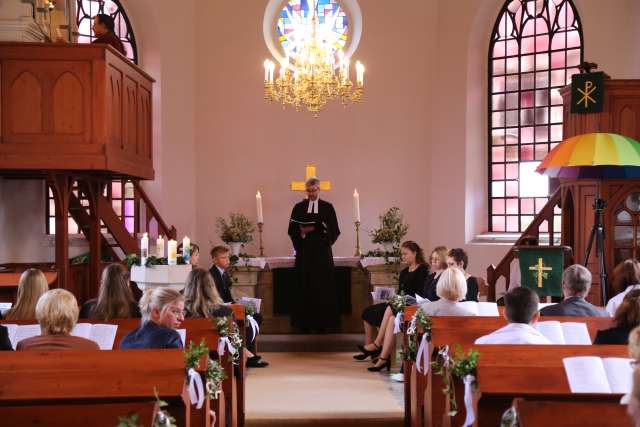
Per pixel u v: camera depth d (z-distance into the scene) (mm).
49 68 8617
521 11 13742
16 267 9977
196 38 14016
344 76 11477
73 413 3344
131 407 3369
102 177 10688
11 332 5484
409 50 13938
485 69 14031
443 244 13836
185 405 4109
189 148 13883
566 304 6289
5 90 8594
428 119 13953
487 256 13477
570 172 9297
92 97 8633
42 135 8617
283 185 14000
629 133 9672
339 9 14320
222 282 9695
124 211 12477
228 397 6293
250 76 14039
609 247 9648
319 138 14008
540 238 13344
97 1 13359
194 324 6156
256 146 14016
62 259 9273
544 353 4461
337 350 10672
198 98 14016
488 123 14094
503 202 13977
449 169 13805
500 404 4188
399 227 11719
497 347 4477
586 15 12445
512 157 13867
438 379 5703
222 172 14000
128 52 13578
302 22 14273
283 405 7434
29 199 11297
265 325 11953
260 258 11859
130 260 8633
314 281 11312
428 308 6605
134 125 10000
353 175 13961
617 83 9664
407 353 6680
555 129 13344
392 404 7457
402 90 13953
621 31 12117
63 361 4223
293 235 11477
